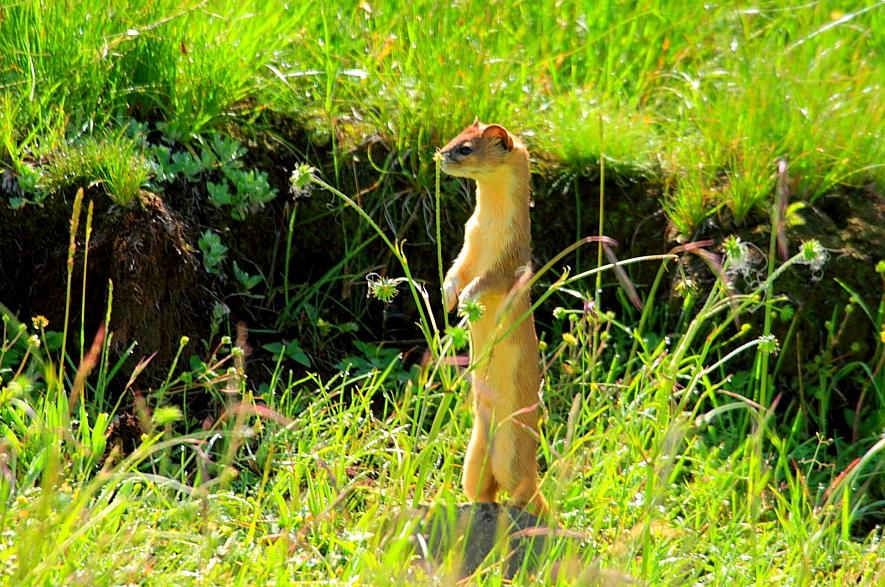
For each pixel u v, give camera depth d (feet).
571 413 23.86
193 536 22.07
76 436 26.30
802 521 26.45
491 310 25.04
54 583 19.86
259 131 33.22
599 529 25.30
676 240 33.24
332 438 27.22
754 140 34.35
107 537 21.13
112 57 31.63
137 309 29.27
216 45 32.65
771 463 30.27
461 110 33.60
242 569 21.16
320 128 33.65
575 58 38.60
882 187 34.76
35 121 30.81
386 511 23.06
